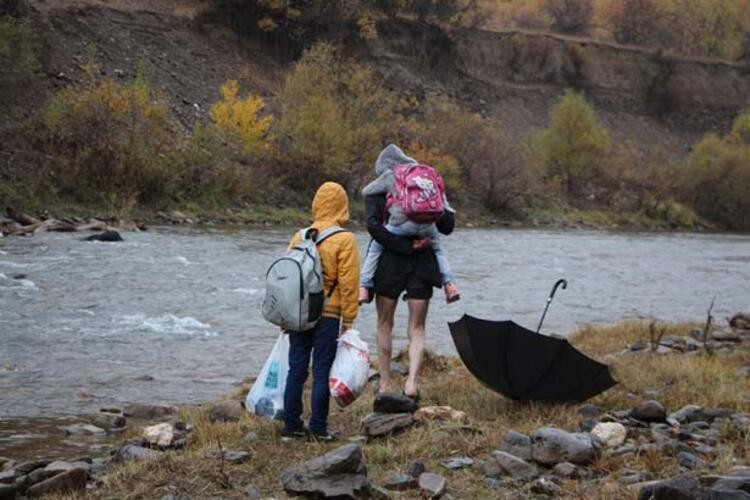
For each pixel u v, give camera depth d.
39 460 7.30
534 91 70.94
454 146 49.69
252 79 50.41
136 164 34.81
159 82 45.00
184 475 6.25
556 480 6.14
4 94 35.78
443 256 8.22
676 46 86.12
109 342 13.21
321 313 7.11
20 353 12.22
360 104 45.88
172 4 50.94
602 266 28.80
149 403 9.77
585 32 84.25
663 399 8.53
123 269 20.48
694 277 26.95
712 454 6.72
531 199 52.78
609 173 58.19
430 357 11.03
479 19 69.44
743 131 75.62
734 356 11.31
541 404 8.00
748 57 87.62
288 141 42.69
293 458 6.66
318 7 55.81
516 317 17.45
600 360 10.71
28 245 23.80
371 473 6.31
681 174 63.94
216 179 37.91
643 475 6.12
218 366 11.94
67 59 42.28
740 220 63.94
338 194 7.32
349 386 7.10
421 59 63.66
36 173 33.09
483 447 6.77
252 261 23.27
